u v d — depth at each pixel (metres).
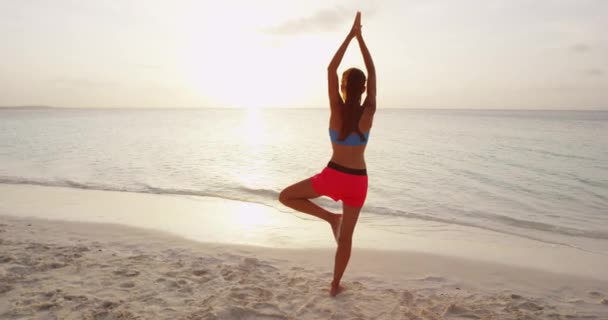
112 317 3.13
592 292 4.13
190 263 4.52
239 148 21.11
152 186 10.45
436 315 3.34
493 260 5.31
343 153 3.17
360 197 3.23
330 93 3.17
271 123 61.34
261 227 6.62
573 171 14.13
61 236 5.70
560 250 6.00
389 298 3.68
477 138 29.61
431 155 18.66
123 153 18.02
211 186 10.58
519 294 4.04
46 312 3.20
